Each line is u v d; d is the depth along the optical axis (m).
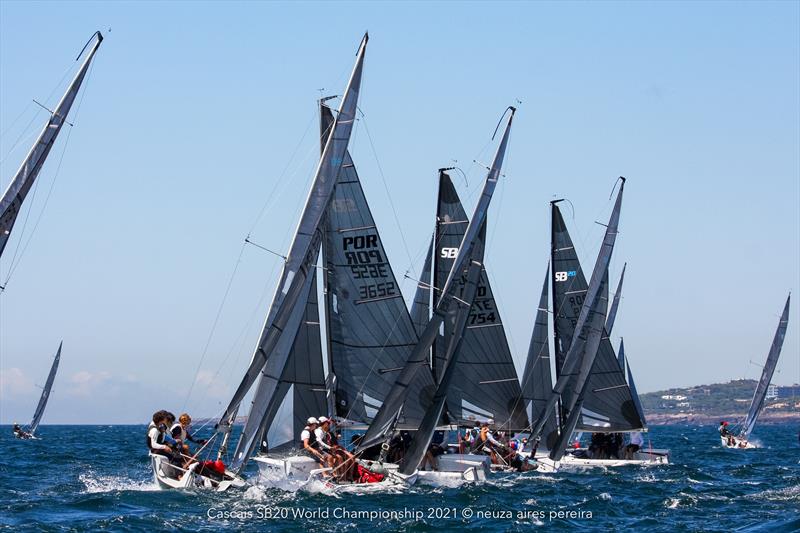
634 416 176.25
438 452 129.12
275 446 121.31
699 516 100.88
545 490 121.88
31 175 120.56
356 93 119.00
